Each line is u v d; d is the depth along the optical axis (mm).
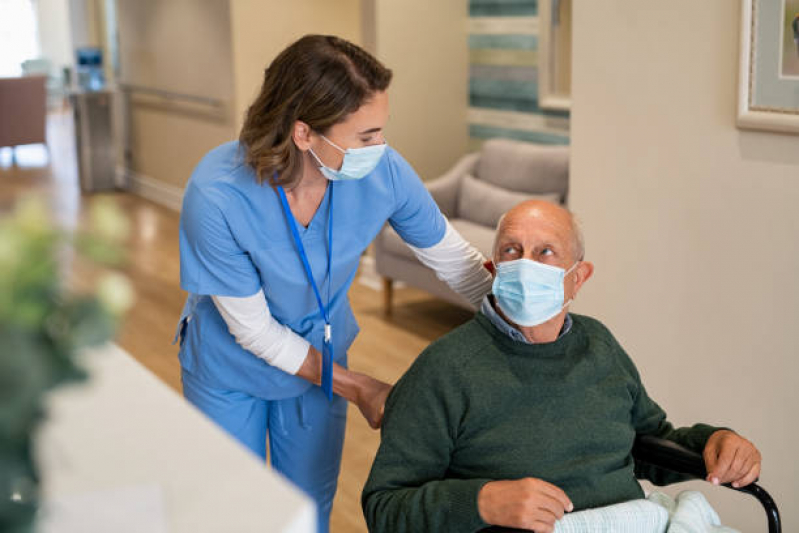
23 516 685
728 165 2369
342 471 3254
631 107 2572
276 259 1878
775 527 1763
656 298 2621
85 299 650
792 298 2293
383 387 1911
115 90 8828
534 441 1766
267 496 922
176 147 7914
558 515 1586
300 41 1713
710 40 2348
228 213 1796
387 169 1944
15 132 10312
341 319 2088
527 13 5367
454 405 1764
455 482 1651
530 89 5457
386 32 5602
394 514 1683
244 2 6664
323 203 1884
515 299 1756
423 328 4906
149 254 6418
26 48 16266
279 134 1729
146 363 4387
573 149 2766
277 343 1919
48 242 641
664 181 2529
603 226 2725
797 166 2223
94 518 887
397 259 4953
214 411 2062
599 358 1839
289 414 2094
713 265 2457
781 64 2174
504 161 5027
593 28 2633
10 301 626
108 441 1036
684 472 1853
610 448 1812
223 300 1885
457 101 5938
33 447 687
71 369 655
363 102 1677
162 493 926
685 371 2596
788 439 2387
